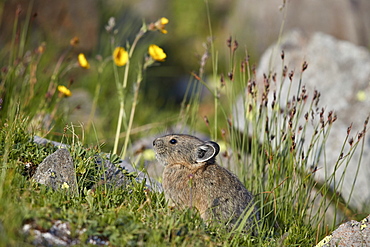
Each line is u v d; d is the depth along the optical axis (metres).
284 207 9.34
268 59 15.53
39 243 6.17
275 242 8.04
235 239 7.45
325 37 15.77
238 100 14.83
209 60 21.53
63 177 7.79
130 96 16.44
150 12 22.30
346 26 19.95
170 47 21.69
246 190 8.81
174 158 9.23
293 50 15.57
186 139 9.34
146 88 18.91
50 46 16.80
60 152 7.92
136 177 8.66
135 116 15.83
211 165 8.99
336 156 13.38
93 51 18.06
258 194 8.92
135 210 7.56
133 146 13.42
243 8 22.03
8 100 11.09
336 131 13.77
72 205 7.18
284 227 9.08
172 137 9.41
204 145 9.02
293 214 9.30
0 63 14.91
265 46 20.94
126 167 9.12
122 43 18.84
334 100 14.52
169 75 20.31
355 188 13.02
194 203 8.54
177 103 19.33
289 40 15.83
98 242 6.48
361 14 19.88
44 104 11.67
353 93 14.60
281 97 14.48
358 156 13.30
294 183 9.46
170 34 22.12
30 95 11.78
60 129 11.69
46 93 12.05
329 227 10.33
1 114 10.61
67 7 17.44
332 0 20.27
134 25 19.89
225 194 8.48
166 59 21.20
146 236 6.69
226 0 23.66
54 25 17.20
